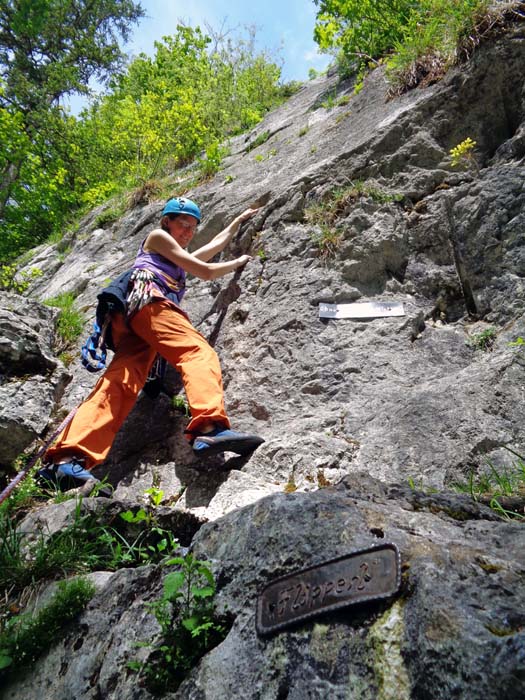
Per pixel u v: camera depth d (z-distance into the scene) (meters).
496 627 1.19
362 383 3.23
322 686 1.30
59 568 2.24
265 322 3.74
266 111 8.77
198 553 1.82
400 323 3.42
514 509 2.10
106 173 10.62
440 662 1.17
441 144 4.01
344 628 1.36
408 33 5.15
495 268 3.38
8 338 3.62
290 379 3.40
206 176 6.07
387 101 4.70
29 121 11.59
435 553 1.41
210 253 4.11
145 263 3.53
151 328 3.28
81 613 1.96
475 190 3.64
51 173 10.81
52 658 1.90
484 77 3.98
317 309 3.64
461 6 4.27
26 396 3.47
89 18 13.83
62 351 4.39
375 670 1.26
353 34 5.92
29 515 2.57
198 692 1.48
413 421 2.86
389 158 4.07
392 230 3.74
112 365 3.29
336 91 6.16
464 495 1.89
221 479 2.99
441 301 3.52
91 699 1.68
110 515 2.46
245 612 1.58
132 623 1.78
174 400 3.59
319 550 1.55
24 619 2.03
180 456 3.24
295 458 2.93
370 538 1.52
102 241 6.32
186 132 7.59
